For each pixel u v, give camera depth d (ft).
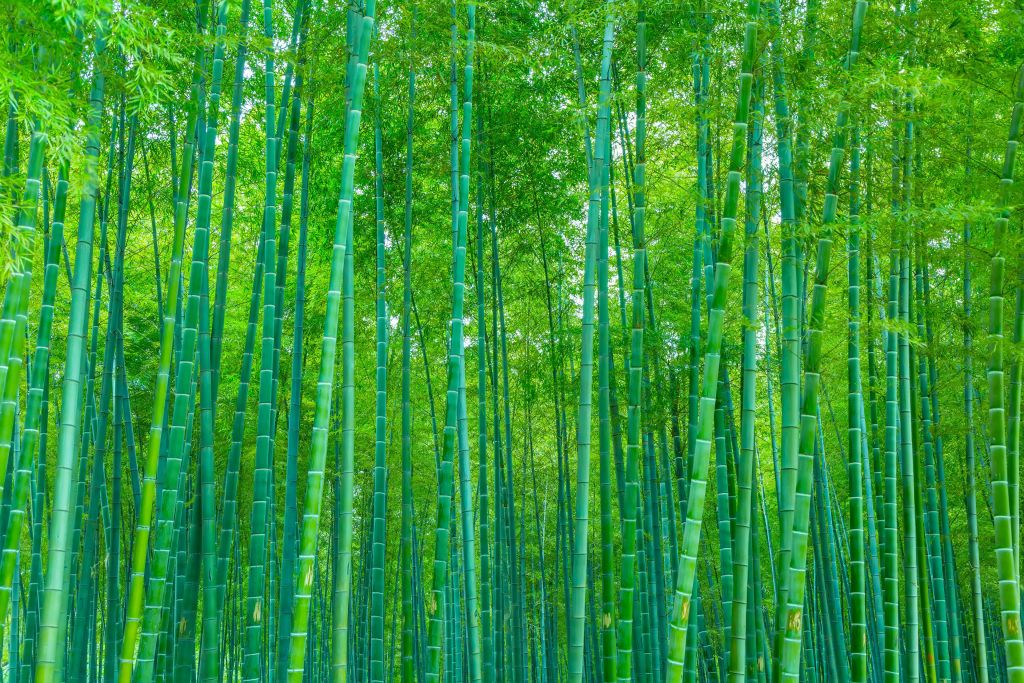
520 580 34.45
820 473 26.96
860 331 20.16
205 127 19.56
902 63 18.10
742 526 15.92
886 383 20.65
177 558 22.07
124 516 32.22
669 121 20.15
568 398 31.94
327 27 20.54
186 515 25.18
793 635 15.24
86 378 24.85
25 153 21.26
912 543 20.97
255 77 24.59
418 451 38.27
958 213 16.84
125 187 20.66
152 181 26.99
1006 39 19.93
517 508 45.44
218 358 18.70
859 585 18.79
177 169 25.14
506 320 34.96
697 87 20.44
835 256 25.21
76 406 14.88
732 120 16.67
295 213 32.94
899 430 25.38
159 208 29.07
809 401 15.61
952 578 26.40
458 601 35.35
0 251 13.52
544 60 24.91
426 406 37.83
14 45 15.01
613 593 18.47
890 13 18.53
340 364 34.58
